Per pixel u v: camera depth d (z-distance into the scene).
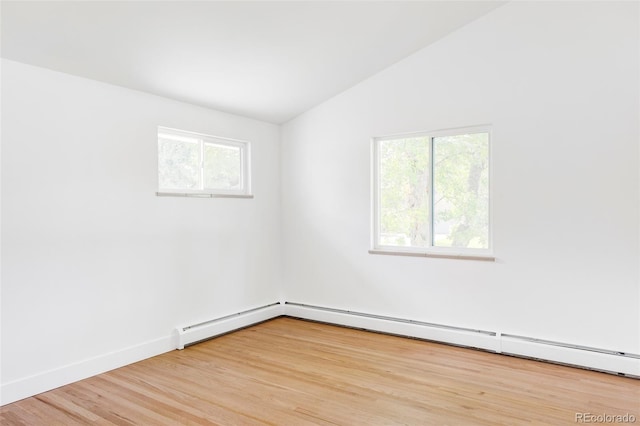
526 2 3.39
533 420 2.41
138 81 3.34
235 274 4.39
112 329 3.29
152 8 2.58
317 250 4.69
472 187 3.77
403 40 3.66
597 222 3.17
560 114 3.29
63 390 2.88
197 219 3.99
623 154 3.07
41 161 2.87
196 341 3.90
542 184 3.37
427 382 2.95
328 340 3.97
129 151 3.41
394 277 4.14
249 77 3.69
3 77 2.70
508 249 3.52
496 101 3.55
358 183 4.36
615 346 3.12
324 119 4.59
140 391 2.86
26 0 2.30
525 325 3.46
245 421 2.44
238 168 4.53
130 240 3.42
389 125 4.13
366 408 2.58
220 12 2.76
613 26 3.08
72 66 2.96
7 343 2.71
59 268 2.97
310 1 2.86
